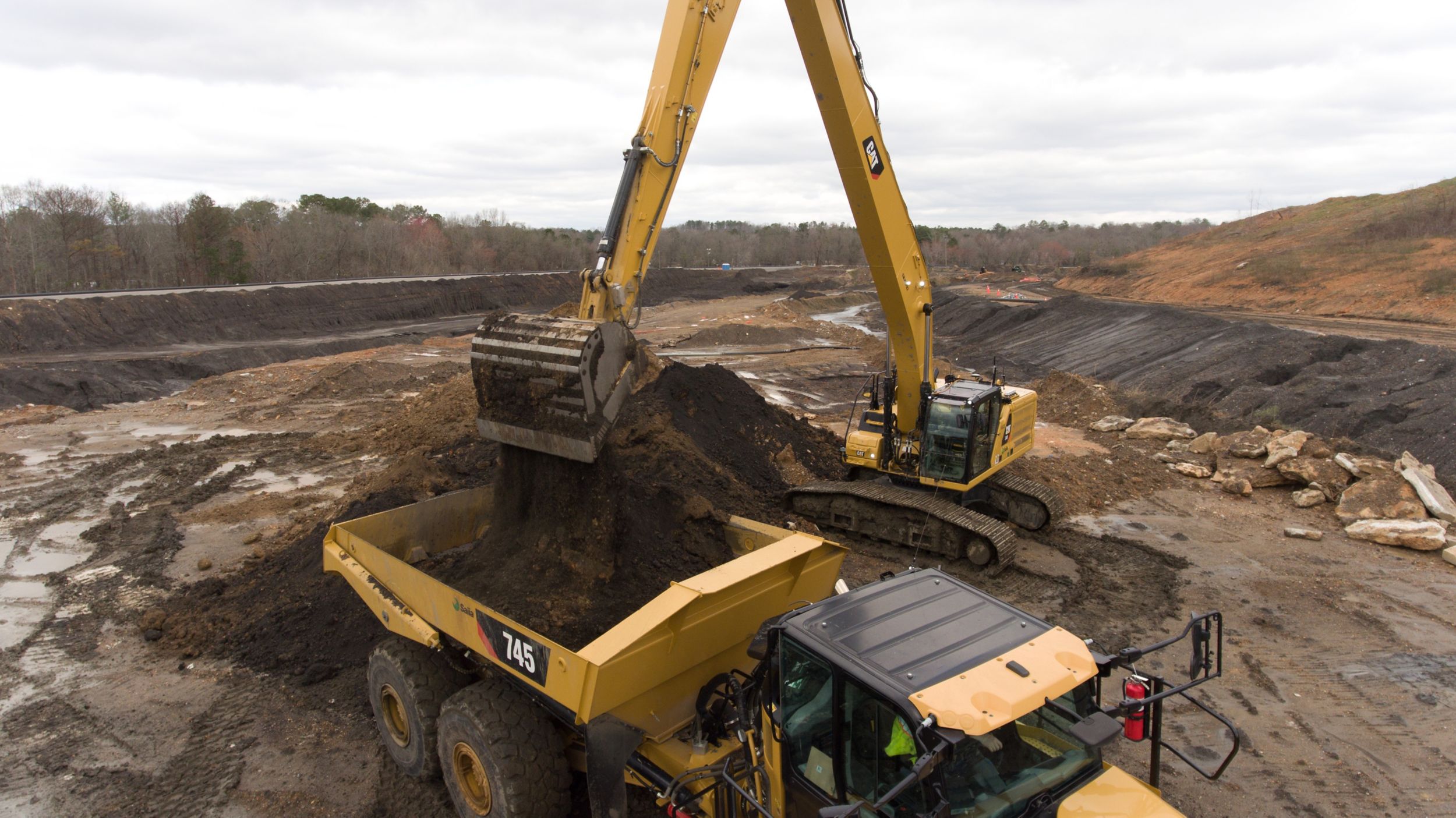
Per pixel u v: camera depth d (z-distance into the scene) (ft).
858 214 30.89
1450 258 121.49
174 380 103.71
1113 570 35.96
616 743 16.01
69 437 65.57
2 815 20.48
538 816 16.99
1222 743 22.79
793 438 49.26
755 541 24.32
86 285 189.47
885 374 39.24
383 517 25.86
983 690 12.02
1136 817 11.81
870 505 38.75
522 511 24.41
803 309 196.34
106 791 21.39
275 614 30.32
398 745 21.15
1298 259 149.59
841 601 14.85
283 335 145.38
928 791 11.48
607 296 21.89
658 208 23.00
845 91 27.61
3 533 43.24
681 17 22.56
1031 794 12.25
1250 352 74.84
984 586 34.37
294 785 21.33
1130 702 12.82
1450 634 29.32
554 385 20.31
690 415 44.62
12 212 194.08
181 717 24.85
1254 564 36.45
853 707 12.73
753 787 15.08
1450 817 19.70
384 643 21.45
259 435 64.39
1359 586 33.71
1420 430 49.78
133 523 44.06
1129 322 105.09
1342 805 20.16
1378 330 92.84
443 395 64.44
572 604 21.63
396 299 180.34
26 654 29.50
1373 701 24.95
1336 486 44.21
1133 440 59.21
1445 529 38.70
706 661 17.70
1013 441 40.55
